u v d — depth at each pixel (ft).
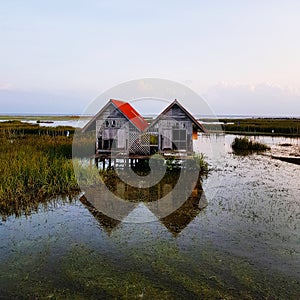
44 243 28.53
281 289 20.88
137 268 23.82
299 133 160.35
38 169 47.21
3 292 20.62
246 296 20.11
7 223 33.63
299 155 91.61
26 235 30.37
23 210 37.88
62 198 42.96
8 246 27.78
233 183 53.26
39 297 20.08
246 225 32.86
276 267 23.79
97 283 21.71
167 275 22.72
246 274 22.76
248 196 44.65
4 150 61.16
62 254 26.25
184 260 25.04
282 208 38.68
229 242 28.53
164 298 19.94
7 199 40.34
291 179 57.00
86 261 24.98
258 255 25.81
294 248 27.12
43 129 121.70
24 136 95.50
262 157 88.02
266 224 33.12
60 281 21.98
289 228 31.86
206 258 25.34
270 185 51.88
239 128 183.11
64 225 33.14
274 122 248.32
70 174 48.08
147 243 28.50
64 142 76.33
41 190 43.96
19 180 43.52
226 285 21.36
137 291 20.72
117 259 25.35
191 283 21.61
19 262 24.80
